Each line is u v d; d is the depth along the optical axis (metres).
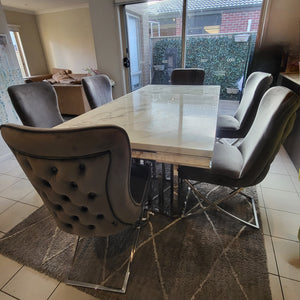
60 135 0.58
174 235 1.38
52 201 0.84
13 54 2.54
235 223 1.46
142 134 1.02
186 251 1.26
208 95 1.89
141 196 1.09
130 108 1.52
